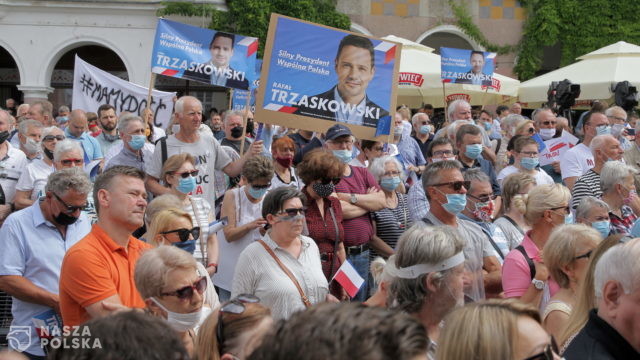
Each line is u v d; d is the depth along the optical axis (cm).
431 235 316
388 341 141
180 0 1959
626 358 261
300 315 150
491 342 235
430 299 316
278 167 618
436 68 1572
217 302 401
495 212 689
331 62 692
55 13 1970
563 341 311
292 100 682
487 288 478
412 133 1152
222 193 685
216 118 1250
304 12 2019
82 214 464
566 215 442
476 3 2212
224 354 277
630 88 1242
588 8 2181
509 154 828
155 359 176
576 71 1658
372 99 702
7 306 513
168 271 312
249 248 443
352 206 562
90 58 2228
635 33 2166
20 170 682
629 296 261
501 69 2245
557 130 1091
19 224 436
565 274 356
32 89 1978
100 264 356
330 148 600
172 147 636
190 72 764
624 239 306
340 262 530
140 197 370
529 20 2217
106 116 870
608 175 600
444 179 473
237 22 1977
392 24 2181
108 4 1953
